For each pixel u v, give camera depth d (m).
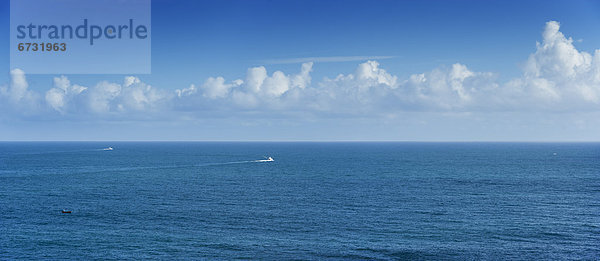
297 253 65.81
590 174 167.38
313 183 138.00
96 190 121.19
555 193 117.19
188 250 66.62
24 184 133.00
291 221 83.94
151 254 64.81
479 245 69.69
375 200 105.69
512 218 86.75
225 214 89.50
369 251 66.81
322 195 113.38
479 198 108.94
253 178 152.12
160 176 158.00
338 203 101.75
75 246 67.88
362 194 114.94
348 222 83.31
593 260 63.34
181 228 78.38
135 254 64.75
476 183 138.12
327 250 67.19
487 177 156.12
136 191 119.62
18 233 74.38
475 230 77.94
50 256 63.56
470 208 96.12
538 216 88.50
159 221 83.31
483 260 63.34
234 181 143.25
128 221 83.06
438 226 80.56
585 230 78.12
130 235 73.81
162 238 72.31
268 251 66.56
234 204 100.38
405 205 99.56
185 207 96.50
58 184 133.38
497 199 107.56
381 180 146.12
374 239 72.62
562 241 71.75
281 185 133.00
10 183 135.25
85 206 97.00
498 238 73.31
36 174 162.25
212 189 124.06
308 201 104.44
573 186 131.50
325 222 83.25
